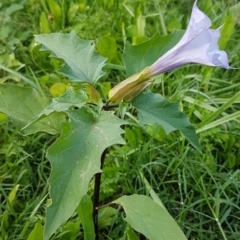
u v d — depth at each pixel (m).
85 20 0.39
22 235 0.25
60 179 0.18
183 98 0.33
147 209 0.21
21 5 0.41
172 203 0.28
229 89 0.35
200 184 0.28
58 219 0.17
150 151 0.29
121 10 0.41
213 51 0.18
